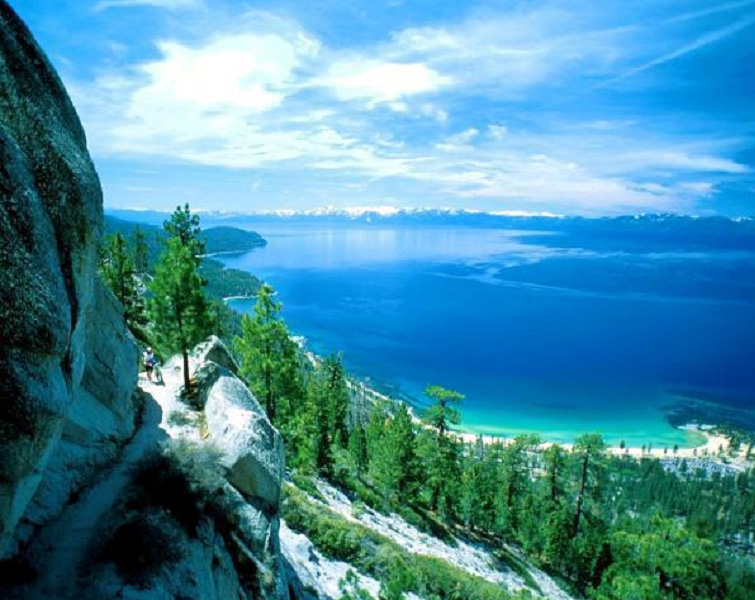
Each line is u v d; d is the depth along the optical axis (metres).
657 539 45.12
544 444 172.12
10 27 9.39
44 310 8.52
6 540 8.60
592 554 57.69
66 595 11.24
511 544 66.75
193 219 44.03
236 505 17.25
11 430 7.84
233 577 15.50
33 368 8.36
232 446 18.81
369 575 29.55
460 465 76.06
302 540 27.27
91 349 19.42
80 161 10.61
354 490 56.09
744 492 153.50
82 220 10.37
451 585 33.50
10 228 8.06
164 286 27.88
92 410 18.55
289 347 42.41
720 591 45.78
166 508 14.54
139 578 11.92
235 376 27.48
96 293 20.48
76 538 13.30
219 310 66.94
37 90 9.70
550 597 51.00
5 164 8.20
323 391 73.19
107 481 16.28
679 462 175.25
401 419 64.75
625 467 158.62
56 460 15.38
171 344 28.30
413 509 60.91
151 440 20.52
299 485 42.50
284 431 41.56
